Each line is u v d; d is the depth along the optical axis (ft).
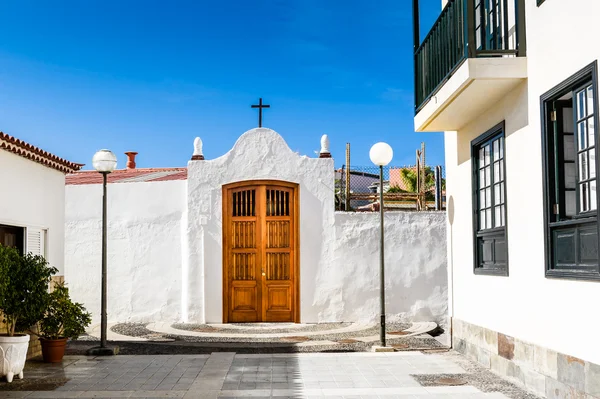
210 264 48.49
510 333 27.09
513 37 28.14
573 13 21.31
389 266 48.67
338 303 48.34
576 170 21.88
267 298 48.62
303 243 48.60
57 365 31.32
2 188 30.32
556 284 22.66
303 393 25.00
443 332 46.06
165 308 49.19
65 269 49.83
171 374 29.04
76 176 59.52
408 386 26.08
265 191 49.08
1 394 24.90
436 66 31.32
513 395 24.20
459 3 27.37
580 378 20.85
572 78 21.39
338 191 61.67
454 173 35.19
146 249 49.60
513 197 26.68
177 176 54.34
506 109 27.43
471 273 32.35
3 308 27.89
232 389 25.86
